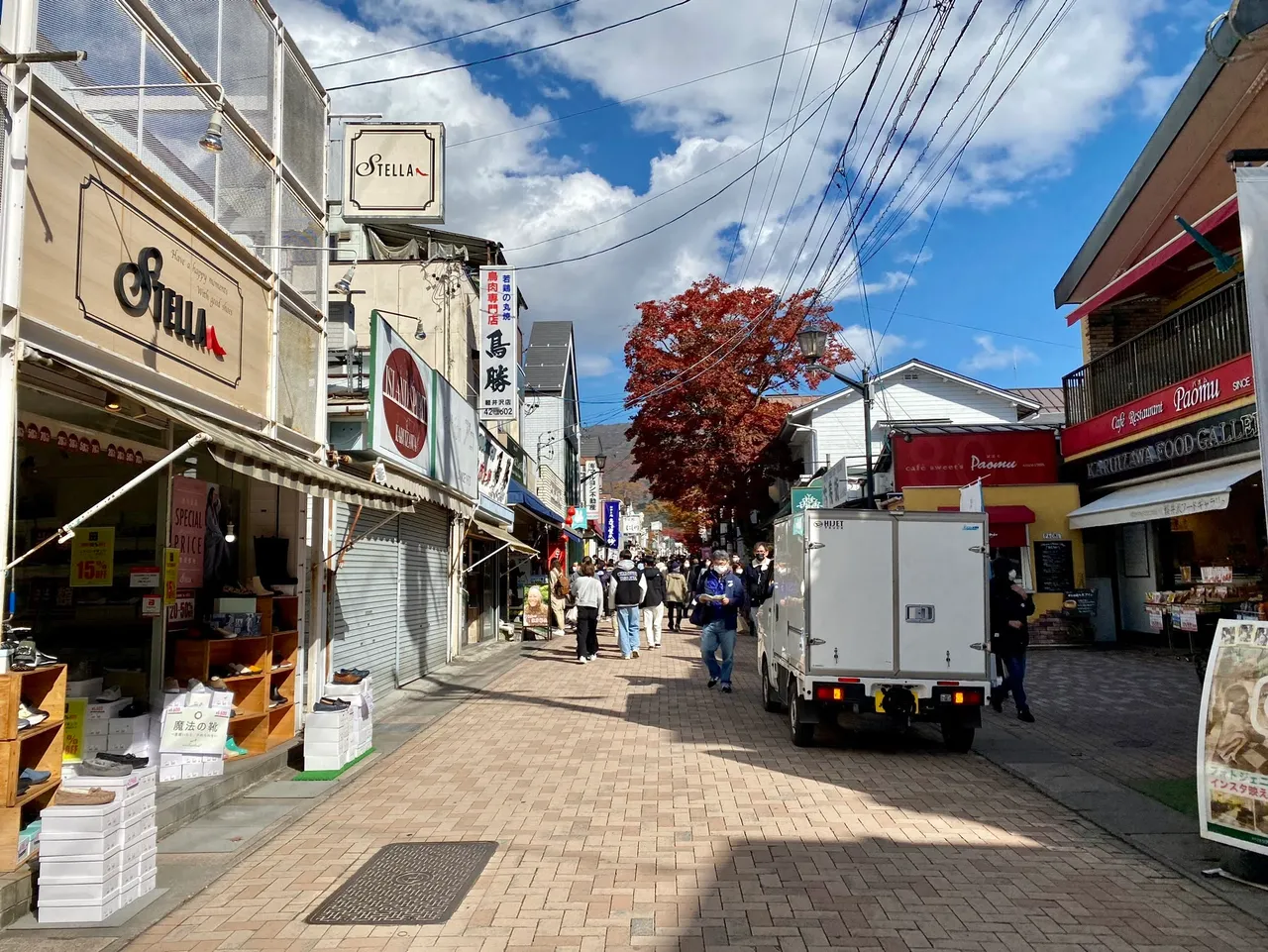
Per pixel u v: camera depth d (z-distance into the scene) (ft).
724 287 103.35
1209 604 45.27
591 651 59.00
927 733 33.96
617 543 163.94
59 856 15.96
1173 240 43.57
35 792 16.66
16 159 16.74
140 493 26.55
